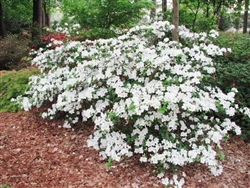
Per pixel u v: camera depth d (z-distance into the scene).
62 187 3.40
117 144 3.62
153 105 3.30
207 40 4.82
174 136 3.53
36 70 6.53
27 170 3.70
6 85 6.14
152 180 3.52
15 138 4.49
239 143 4.46
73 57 4.70
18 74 6.45
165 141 3.46
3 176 3.56
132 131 3.78
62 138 4.43
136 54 3.91
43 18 15.85
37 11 11.30
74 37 7.16
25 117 5.23
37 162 3.87
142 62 3.75
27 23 15.47
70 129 4.67
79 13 7.17
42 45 8.84
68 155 4.02
